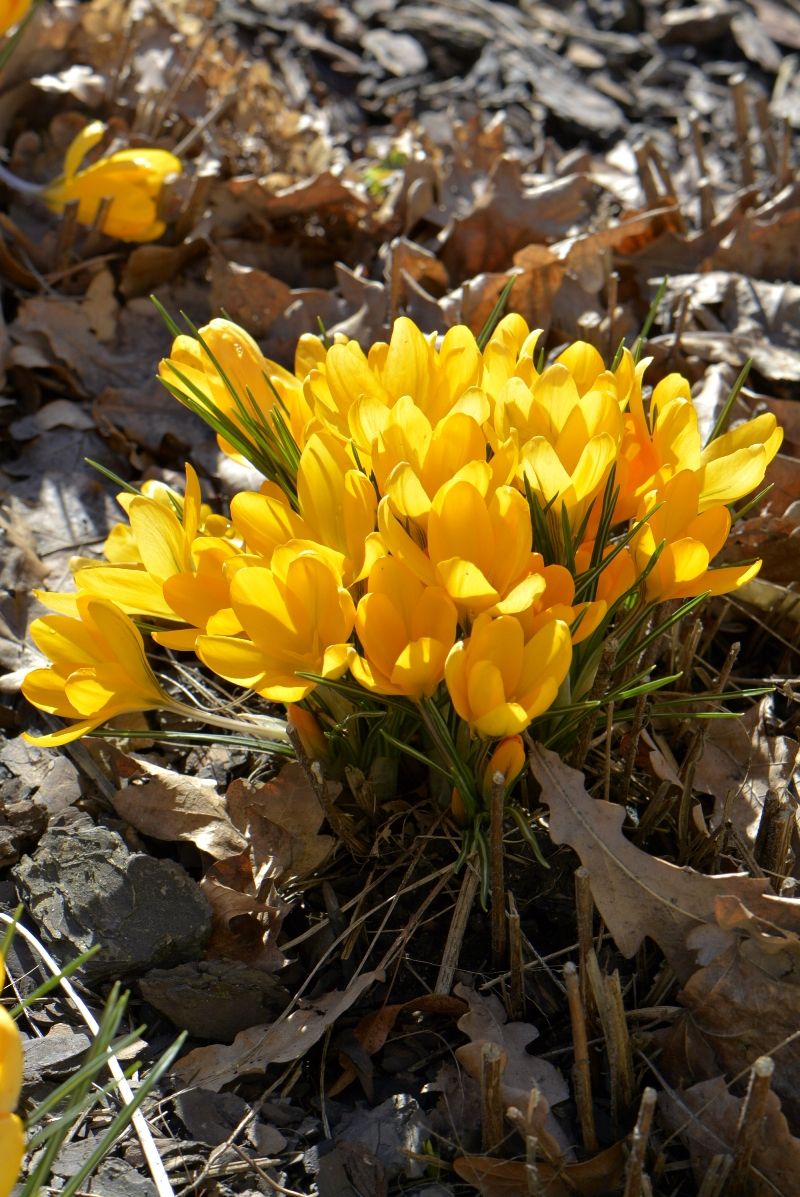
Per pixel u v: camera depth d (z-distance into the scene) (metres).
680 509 0.79
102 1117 0.78
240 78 1.42
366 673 0.77
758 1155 0.76
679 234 1.12
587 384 0.82
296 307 1.06
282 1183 0.77
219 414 0.83
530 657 0.77
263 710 0.91
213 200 1.12
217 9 1.73
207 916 0.82
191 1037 0.81
